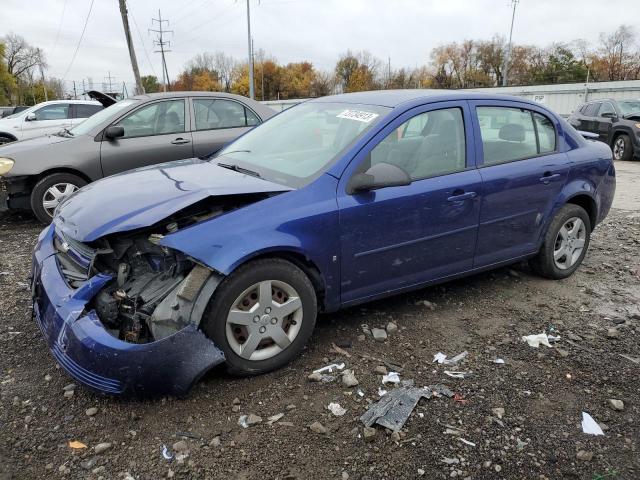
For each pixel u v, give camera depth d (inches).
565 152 185.2
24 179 257.3
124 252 123.9
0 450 100.9
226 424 109.7
